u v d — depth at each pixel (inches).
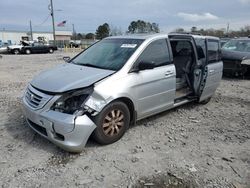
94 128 149.6
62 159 146.6
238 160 151.7
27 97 164.7
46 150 155.6
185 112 235.5
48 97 148.1
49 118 144.6
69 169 137.6
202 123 210.1
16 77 422.6
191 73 232.5
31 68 555.5
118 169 138.6
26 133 177.8
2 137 171.8
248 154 159.5
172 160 149.1
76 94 144.9
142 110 180.9
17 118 205.5
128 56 176.2
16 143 163.8
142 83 173.9
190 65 233.3
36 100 153.9
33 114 152.9
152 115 200.1
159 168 140.5
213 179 132.3
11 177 129.9
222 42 503.2
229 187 126.3
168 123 206.2
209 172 138.2
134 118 177.8
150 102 184.7
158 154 155.5
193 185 127.2
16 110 225.6
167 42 201.5
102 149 158.4
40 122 150.2
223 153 159.6
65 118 141.2
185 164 145.2
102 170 137.3
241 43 454.6
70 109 144.1
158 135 182.4
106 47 201.3
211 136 184.7
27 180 127.9
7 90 310.0
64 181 127.7
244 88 349.1
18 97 273.6
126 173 135.2
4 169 136.3
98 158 148.6
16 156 148.8
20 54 1181.7
